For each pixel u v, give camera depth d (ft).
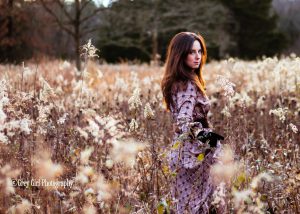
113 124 10.90
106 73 35.76
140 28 104.06
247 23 126.21
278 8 176.45
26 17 75.00
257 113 20.79
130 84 28.68
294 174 11.89
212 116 20.83
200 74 12.85
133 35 103.96
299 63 20.61
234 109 19.52
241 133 15.75
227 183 10.09
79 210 10.03
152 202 11.26
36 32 81.25
